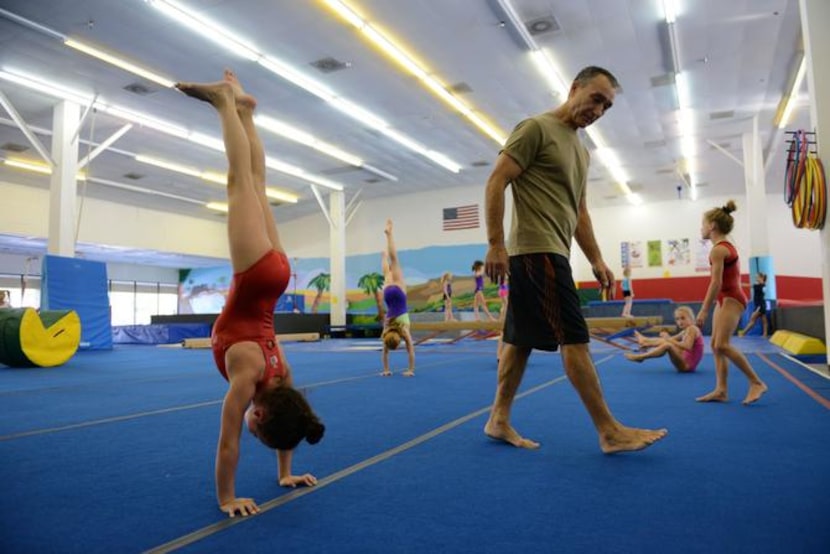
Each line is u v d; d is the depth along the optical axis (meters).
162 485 2.29
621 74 11.28
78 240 19.41
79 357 10.20
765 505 1.91
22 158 15.85
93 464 2.63
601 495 2.05
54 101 11.96
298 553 1.59
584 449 2.76
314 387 5.33
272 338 2.12
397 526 1.79
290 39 9.73
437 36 9.75
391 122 13.86
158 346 14.66
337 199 19.92
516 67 10.95
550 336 2.64
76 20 9.00
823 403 3.95
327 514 1.91
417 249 21.38
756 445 2.76
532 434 3.11
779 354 7.94
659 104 12.84
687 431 3.11
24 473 2.48
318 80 11.41
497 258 2.57
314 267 23.55
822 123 5.70
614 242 21.80
